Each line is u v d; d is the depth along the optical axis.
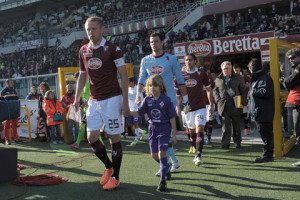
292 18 15.06
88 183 4.08
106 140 7.96
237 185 3.79
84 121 6.93
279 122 5.20
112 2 30.47
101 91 3.65
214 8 20.16
